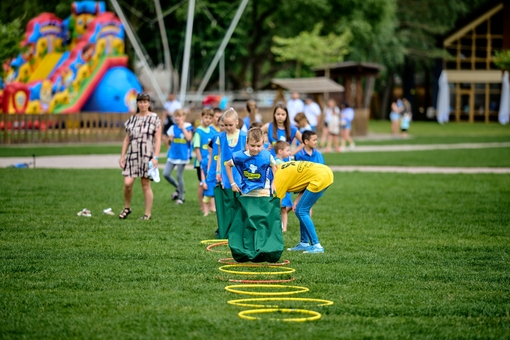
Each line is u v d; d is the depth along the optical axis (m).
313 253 12.55
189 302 9.22
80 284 10.05
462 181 24.27
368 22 66.06
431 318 8.73
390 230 14.96
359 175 26.19
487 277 10.81
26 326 8.20
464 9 78.31
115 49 49.88
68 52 50.34
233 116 14.01
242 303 9.23
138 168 15.63
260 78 71.12
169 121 31.27
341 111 40.44
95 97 49.16
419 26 76.56
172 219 16.02
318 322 8.45
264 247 11.46
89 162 29.78
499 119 76.12
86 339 7.79
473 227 15.41
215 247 12.95
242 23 63.50
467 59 77.81
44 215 16.05
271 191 11.91
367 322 8.49
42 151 34.78
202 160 16.95
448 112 78.00
